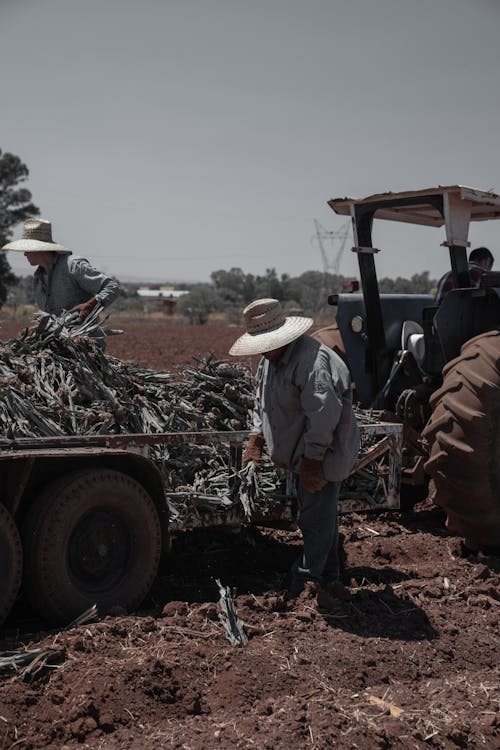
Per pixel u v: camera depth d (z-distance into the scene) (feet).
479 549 19.52
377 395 22.16
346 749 10.77
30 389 16.07
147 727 11.24
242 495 16.43
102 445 14.97
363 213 21.34
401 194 19.99
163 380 19.03
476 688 12.79
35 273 21.02
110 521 14.82
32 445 14.23
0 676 11.96
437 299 22.48
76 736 10.94
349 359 22.67
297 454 15.47
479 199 19.57
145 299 363.76
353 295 22.82
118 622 13.65
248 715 11.60
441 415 18.16
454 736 11.25
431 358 21.31
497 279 21.57
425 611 15.44
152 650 12.93
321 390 14.70
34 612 14.29
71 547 14.40
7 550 13.39
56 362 17.02
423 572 17.80
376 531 20.90
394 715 11.70
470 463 17.80
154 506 15.26
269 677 12.48
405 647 13.94
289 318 15.23
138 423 16.87
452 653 14.02
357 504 18.52
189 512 16.26
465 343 19.62
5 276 213.87
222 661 12.84
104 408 16.57
